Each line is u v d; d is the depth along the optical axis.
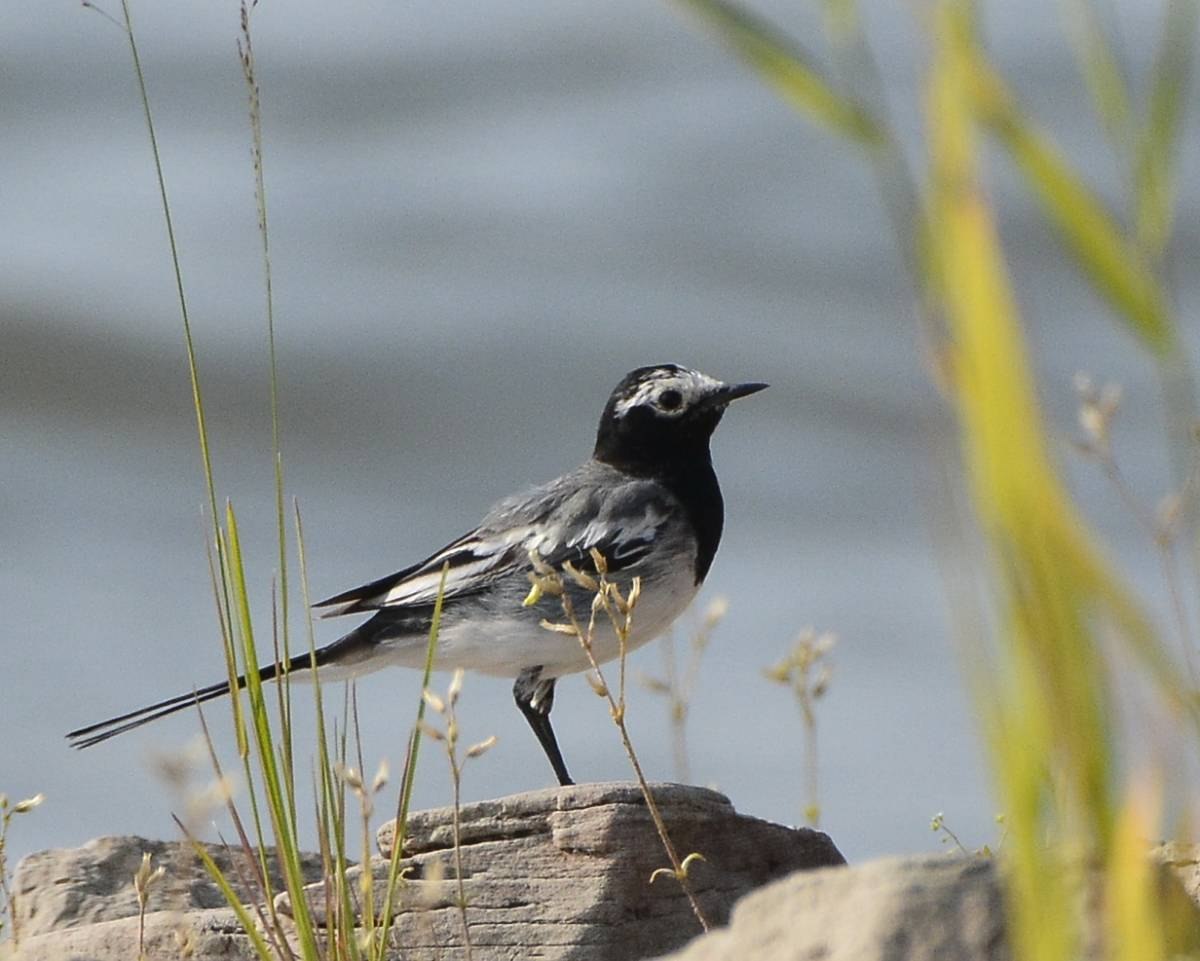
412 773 8.41
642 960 9.95
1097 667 4.74
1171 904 5.90
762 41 5.01
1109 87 5.21
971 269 4.71
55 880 10.97
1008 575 4.73
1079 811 4.86
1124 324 5.55
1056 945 4.98
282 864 8.10
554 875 10.04
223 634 8.33
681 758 10.68
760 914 6.59
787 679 10.12
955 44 4.89
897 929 6.20
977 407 4.71
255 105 9.02
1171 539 8.08
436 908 9.98
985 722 4.95
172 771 7.64
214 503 8.43
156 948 9.72
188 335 8.48
